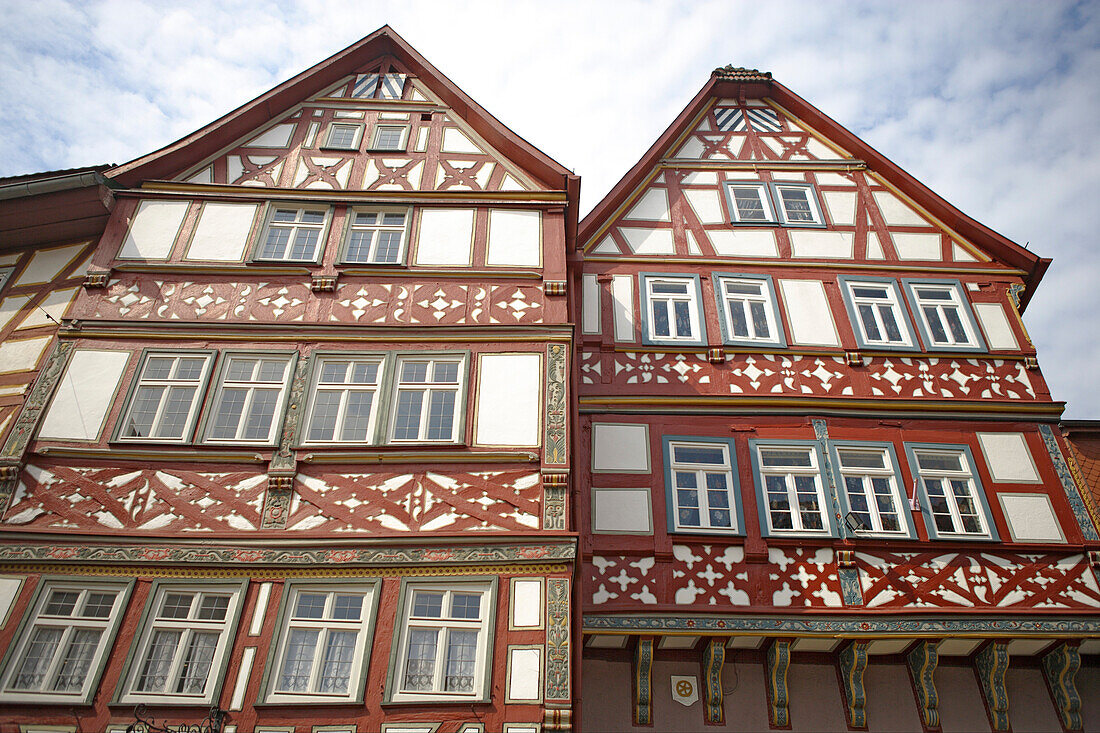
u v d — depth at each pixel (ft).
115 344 40.86
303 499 36.35
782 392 46.68
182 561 34.71
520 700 31.65
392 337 41.14
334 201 46.57
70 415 38.50
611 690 39.19
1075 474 44.24
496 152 49.80
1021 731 39.27
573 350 42.37
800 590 40.24
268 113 50.57
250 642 33.12
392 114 51.62
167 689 32.24
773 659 39.37
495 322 41.91
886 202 55.31
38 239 48.08
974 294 51.13
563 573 34.30
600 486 43.06
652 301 50.29
